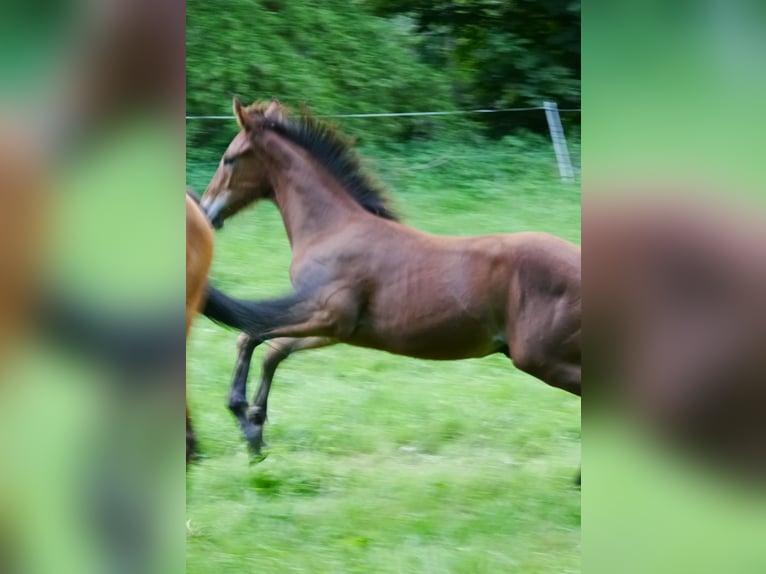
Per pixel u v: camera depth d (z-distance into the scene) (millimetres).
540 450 5613
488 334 5148
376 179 5625
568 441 5738
